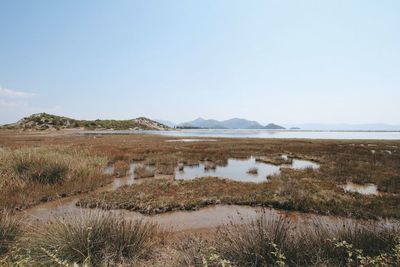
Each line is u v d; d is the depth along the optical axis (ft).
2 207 27.58
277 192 36.78
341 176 50.08
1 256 14.75
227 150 97.30
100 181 42.55
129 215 28.37
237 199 34.06
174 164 65.05
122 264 14.23
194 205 31.86
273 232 14.65
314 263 12.41
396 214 27.96
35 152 46.09
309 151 96.17
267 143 135.03
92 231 15.65
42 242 14.93
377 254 13.87
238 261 13.15
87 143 116.57
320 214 29.04
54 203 31.91
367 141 159.74
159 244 18.75
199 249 14.56
